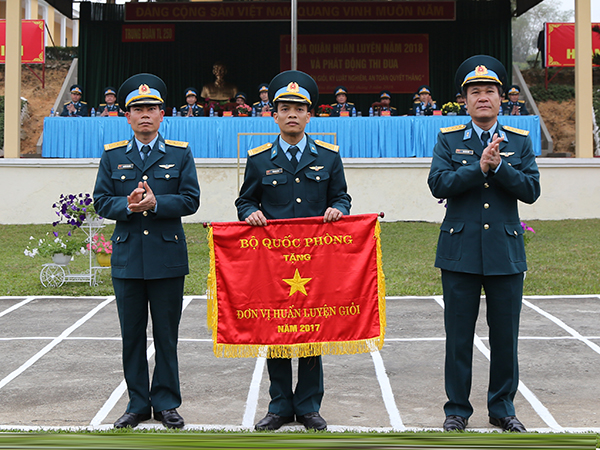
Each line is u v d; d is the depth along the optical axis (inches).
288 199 166.4
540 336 264.1
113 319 299.1
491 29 905.5
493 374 162.7
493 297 160.4
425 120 608.1
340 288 161.0
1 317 302.7
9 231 561.9
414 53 901.8
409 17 876.0
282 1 876.0
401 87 903.7
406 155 609.6
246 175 170.1
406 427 165.0
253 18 879.1
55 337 265.9
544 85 989.8
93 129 601.9
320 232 161.5
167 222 165.6
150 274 161.0
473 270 157.8
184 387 200.8
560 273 396.2
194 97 660.1
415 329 277.7
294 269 160.9
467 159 162.2
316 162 167.8
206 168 601.6
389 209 607.8
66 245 374.3
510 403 161.3
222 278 161.0
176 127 601.6
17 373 216.8
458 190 156.8
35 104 933.8
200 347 250.4
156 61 921.5
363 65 903.1
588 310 310.5
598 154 943.7
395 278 390.3
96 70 905.5
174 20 883.4
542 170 608.7
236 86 888.9
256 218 159.9
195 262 440.8
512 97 672.4
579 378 209.6
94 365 226.2
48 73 983.6
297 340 159.8
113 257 166.7
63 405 184.9
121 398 191.0
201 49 923.4
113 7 896.3
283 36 906.1
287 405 164.6
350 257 161.8
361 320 161.0
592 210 611.2
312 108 168.2
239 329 160.4
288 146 168.4
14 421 171.3
